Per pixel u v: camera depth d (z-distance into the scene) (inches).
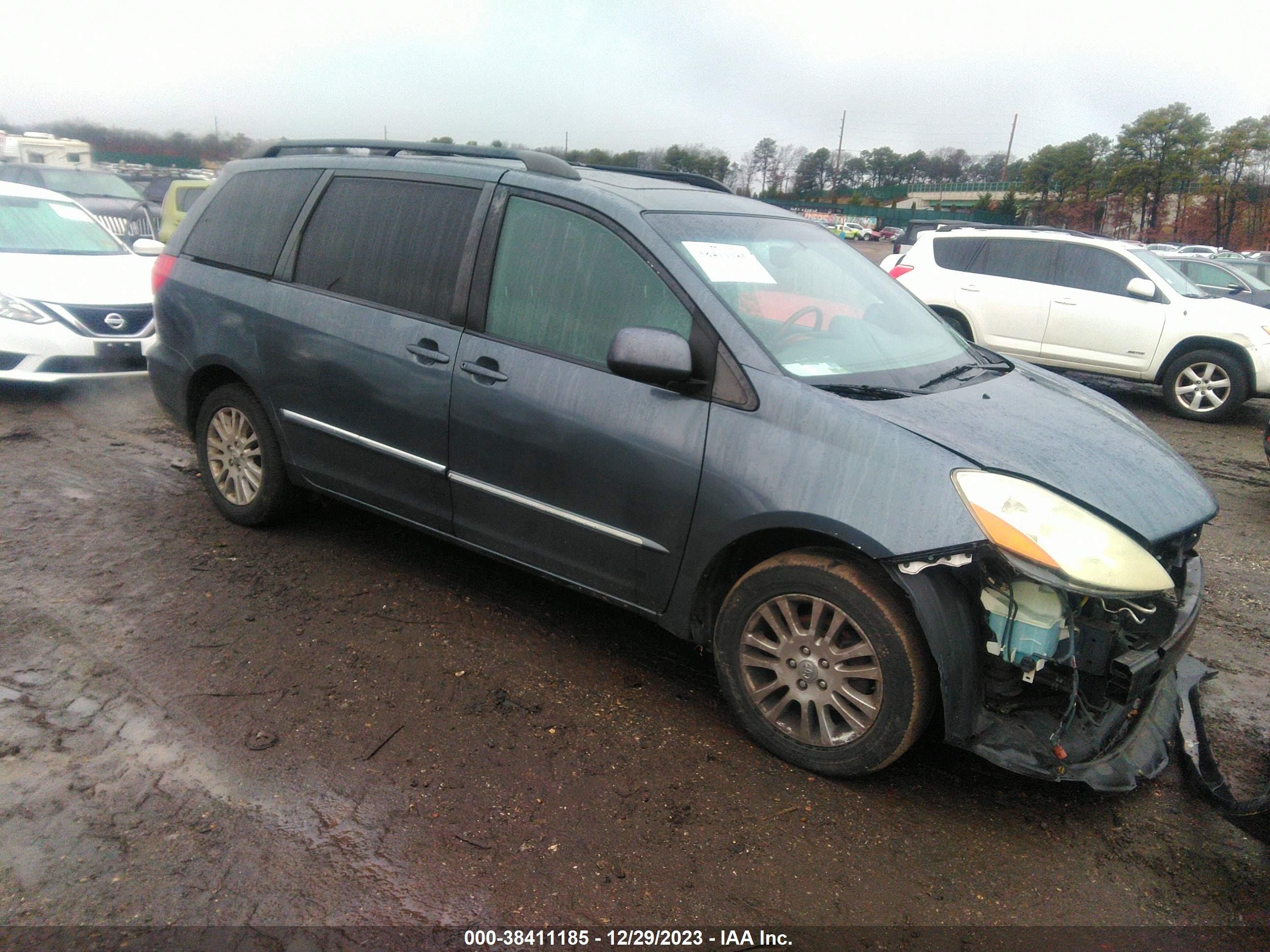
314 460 163.8
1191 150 2556.6
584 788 111.4
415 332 144.5
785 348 121.7
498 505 138.7
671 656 145.8
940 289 420.5
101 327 275.6
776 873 99.4
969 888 99.3
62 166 746.8
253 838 99.3
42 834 97.7
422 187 151.5
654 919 92.0
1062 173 2910.9
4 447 231.0
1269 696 144.6
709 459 116.6
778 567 114.8
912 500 104.3
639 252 127.1
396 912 90.7
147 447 238.8
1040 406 131.0
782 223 155.3
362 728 120.8
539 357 132.0
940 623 103.6
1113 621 106.0
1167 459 125.3
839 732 114.4
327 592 159.2
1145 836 109.6
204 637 141.7
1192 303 377.1
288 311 161.2
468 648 143.5
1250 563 207.0
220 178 186.2
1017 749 106.4
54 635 139.3
